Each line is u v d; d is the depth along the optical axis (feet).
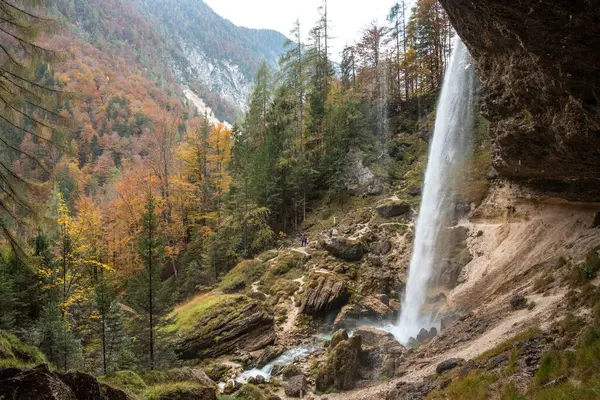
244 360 72.84
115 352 66.90
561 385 23.68
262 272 110.63
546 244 69.10
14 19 31.81
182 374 35.88
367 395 46.29
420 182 118.83
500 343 40.57
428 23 149.89
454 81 108.99
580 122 38.86
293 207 141.90
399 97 160.15
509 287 62.08
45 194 37.01
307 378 59.67
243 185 130.00
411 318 82.28
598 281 39.91
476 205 92.07
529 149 54.90
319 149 147.74
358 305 86.38
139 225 131.64
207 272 124.57
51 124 35.88
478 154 100.01
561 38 31.45
